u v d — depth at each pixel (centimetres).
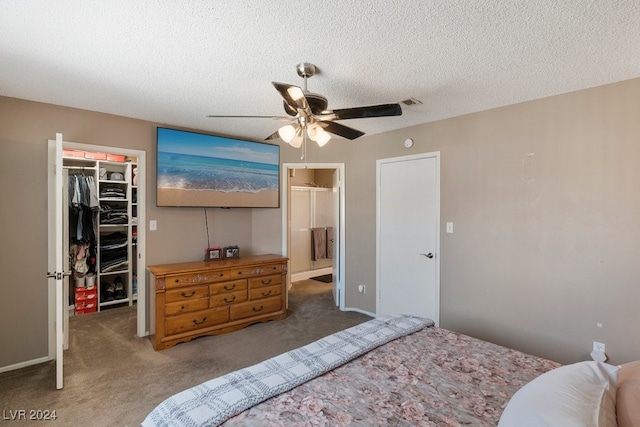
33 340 289
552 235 278
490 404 131
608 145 252
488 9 162
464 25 176
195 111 322
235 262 373
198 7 160
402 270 384
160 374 267
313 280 625
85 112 316
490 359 171
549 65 222
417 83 254
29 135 288
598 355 256
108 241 449
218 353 307
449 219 342
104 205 459
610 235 251
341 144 440
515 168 297
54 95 277
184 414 121
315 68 228
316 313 427
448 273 343
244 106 309
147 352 309
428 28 179
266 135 420
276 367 157
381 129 389
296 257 630
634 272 242
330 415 124
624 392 110
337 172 450
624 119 245
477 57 212
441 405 130
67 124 306
